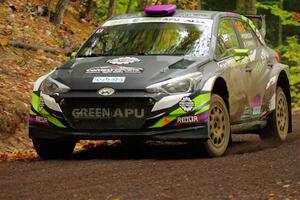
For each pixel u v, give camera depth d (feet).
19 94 79.51
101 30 58.85
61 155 54.75
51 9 117.50
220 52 55.31
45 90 51.39
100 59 53.62
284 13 151.74
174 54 53.83
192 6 147.43
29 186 38.70
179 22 57.31
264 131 63.36
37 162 50.75
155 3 132.77
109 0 127.54
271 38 203.31
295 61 147.74
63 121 50.29
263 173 39.32
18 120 73.36
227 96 53.42
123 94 48.73
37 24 108.17
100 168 44.70
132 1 137.28
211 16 58.29
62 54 101.55
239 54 56.44
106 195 34.63
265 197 32.30
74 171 43.86
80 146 68.39
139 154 54.29
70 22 119.96
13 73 86.74
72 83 50.24
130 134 48.93
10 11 107.96
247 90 57.62
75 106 49.88
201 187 35.83
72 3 128.98
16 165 49.29
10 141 70.28
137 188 36.27
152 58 52.70
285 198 31.83
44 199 34.53
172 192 34.76
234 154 53.57
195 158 49.96
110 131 49.29
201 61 52.24
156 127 48.65
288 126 67.21
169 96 48.62
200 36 55.47
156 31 56.65
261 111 60.64
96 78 49.96
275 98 63.26
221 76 52.31
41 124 51.42
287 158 45.65
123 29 58.03
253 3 131.64
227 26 59.31
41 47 98.63
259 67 61.00
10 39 98.37
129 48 55.36
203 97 49.37
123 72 50.08
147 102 48.57
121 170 43.34
